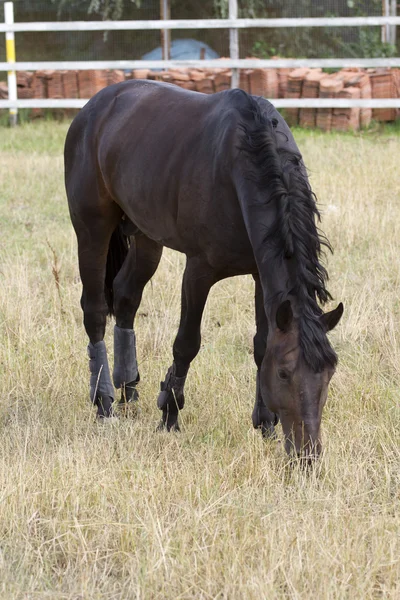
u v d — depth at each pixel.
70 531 4.95
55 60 33.53
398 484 5.69
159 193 6.30
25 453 6.00
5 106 22.16
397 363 7.64
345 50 31.50
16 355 8.06
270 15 32.34
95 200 7.25
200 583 4.52
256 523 5.10
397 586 4.41
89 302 7.35
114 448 6.39
